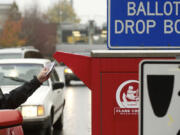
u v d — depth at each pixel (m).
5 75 26.67
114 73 10.31
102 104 10.34
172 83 8.67
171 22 11.21
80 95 55.34
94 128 10.38
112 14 11.23
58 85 26.81
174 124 8.68
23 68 27.33
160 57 10.16
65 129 29.78
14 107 11.70
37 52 62.12
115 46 11.23
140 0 11.21
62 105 29.47
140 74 8.70
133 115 10.34
